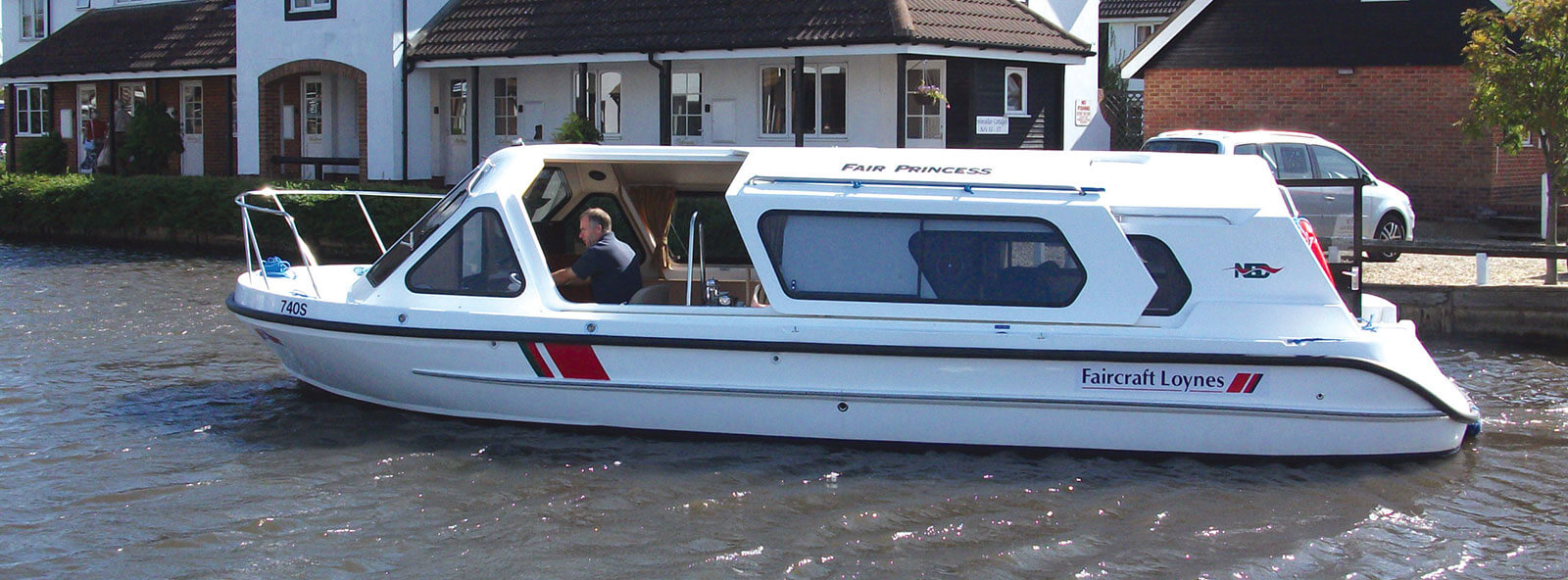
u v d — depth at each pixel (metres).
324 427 9.66
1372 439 8.76
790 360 8.88
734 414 9.09
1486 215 21.70
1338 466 8.82
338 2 26.20
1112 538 7.65
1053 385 8.72
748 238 8.91
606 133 25.03
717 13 22.91
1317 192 12.27
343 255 21.88
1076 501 8.23
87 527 7.75
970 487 8.45
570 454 9.02
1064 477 8.62
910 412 8.89
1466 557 7.40
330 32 26.36
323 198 21.72
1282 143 17.66
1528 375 11.97
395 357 9.51
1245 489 8.44
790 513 8.00
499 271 9.36
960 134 22.42
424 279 9.52
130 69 30.02
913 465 8.83
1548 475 8.76
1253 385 8.62
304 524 7.81
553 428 9.41
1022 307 8.73
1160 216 8.68
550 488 8.40
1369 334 8.69
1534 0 14.37
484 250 9.38
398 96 25.70
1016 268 8.76
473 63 25.00
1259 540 7.64
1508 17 14.70
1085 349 8.61
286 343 10.00
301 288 10.49
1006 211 8.72
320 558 7.30
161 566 7.20
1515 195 22.59
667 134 23.20
